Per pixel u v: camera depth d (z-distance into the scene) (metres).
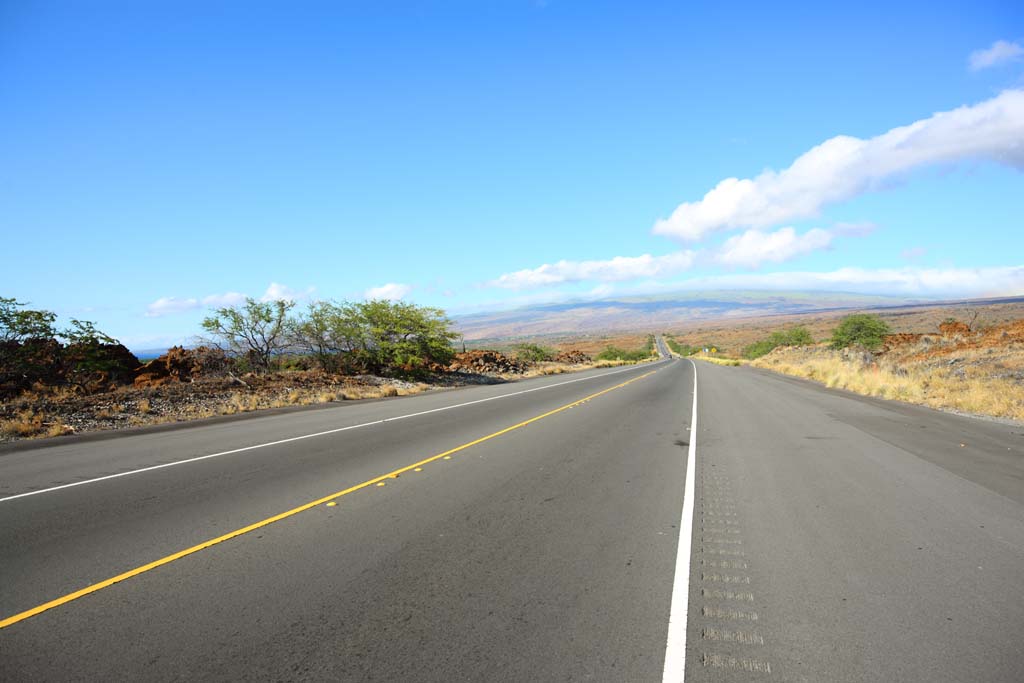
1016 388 16.38
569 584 4.12
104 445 10.53
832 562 4.57
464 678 2.91
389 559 4.62
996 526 5.51
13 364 16.27
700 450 9.80
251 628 3.46
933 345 29.69
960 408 16.11
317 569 4.40
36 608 3.73
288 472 7.95
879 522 5.64
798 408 16.64
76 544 4.97
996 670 2.98
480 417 14.71
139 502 6.37
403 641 3.30
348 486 7.13
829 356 43.19
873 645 3.25
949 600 3.85
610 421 13.86
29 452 9.89
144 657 3.13
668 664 3.04
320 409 17.19
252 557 4.66
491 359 42.38
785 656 3.13
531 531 5.36
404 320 27.81
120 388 18.38
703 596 3.92
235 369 22.91
